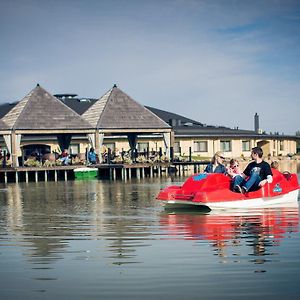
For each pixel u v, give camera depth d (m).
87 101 55.28
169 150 39.09
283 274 6.57
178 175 37.31
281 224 10.27
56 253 7.96
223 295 5.89
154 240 8.84
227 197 12.84
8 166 33.66
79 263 7.31
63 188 24.12
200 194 12.73
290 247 8.01
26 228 10.46
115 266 7.12
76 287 6.23
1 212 13.51
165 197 13.24
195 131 53.22
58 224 10.98
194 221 10.93
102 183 28.20
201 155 51.19
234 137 52.72
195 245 8.31
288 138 59.38
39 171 34.31
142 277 6.57
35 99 36.62
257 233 9.28
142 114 38.84
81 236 9.39
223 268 6.89
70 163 36.38
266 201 13.37
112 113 38.09
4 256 7.80
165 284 6.28
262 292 5.95
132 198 17.30
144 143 48.91
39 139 46.03
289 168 41.75
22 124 35.00
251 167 13.40
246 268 6.86
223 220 10.98
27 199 17.77
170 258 7.48
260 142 56.38
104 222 11.15
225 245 8.27
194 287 6.15
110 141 47.44
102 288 6.18
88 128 36.94
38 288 6.21
